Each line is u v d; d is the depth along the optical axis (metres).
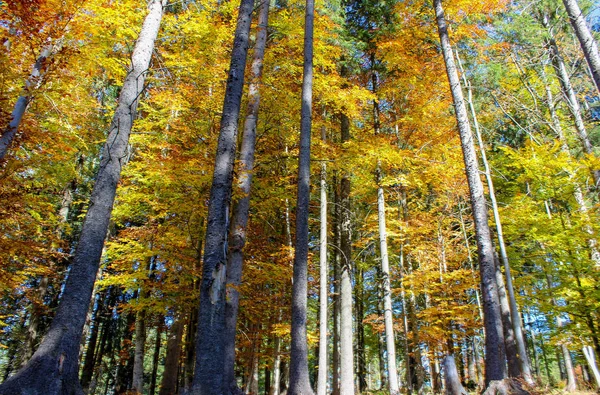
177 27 10.69
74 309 5.07
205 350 5.32
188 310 10.79
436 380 17.89
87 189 17.62
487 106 15.57
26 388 4.23
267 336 14.46
